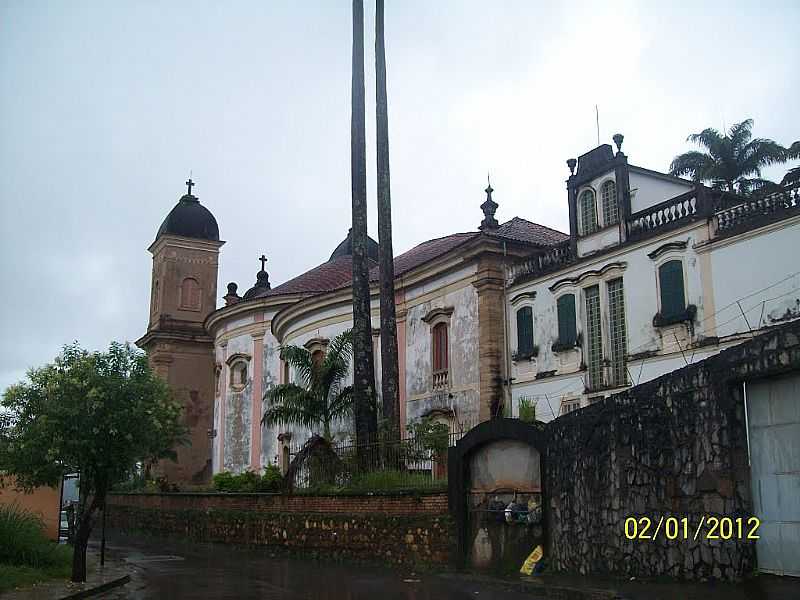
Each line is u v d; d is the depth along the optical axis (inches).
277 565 810.8
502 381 1098.7
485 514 664.4
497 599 511.5
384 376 944.3
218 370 1905.8
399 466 828.0
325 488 866.8
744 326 780.0
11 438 767.1
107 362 724.7
